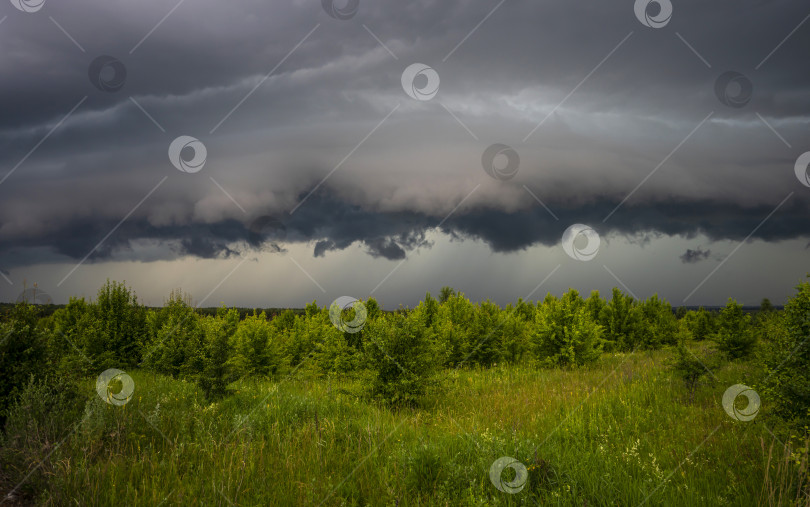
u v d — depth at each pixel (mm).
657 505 4363
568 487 4566
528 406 8867
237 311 17000
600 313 24031
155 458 5184
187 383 10078
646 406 8688
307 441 5910
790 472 4566
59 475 4465
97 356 15203
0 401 6000
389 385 8984
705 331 25797
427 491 4684
